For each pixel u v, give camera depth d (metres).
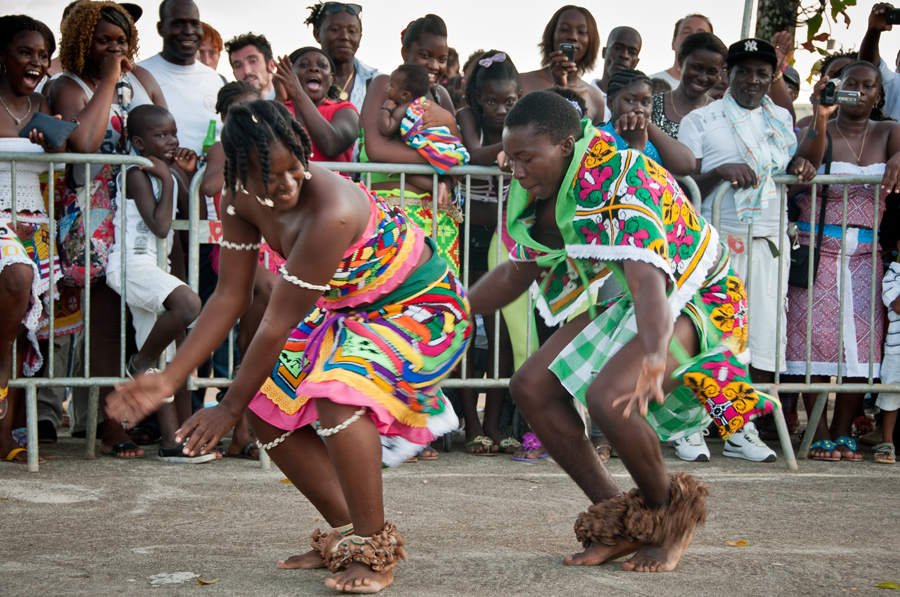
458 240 4.95
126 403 2.21
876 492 3.97
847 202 4.96
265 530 3.10
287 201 2.26
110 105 4.61
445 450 5.04
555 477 4.24
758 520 3.38
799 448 5.11
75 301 4.80
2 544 2.84
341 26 5.57
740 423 2.74
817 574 2.59
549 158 2.71
